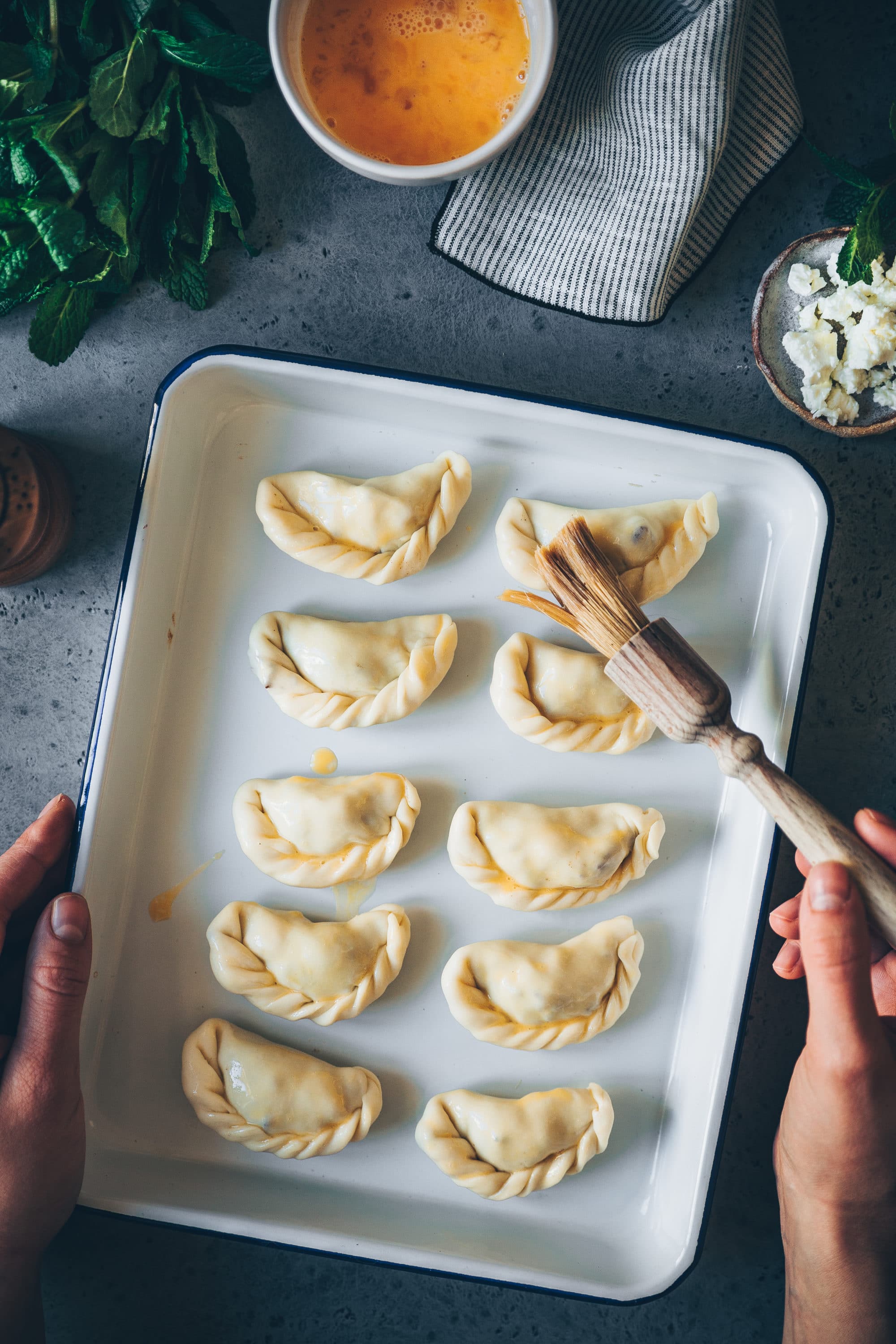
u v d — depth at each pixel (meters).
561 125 0.96
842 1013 0.77
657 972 1.02
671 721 0.86
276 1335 1.03
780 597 1.01
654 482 1.02
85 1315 1.03
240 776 1.01
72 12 0.89
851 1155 0.84
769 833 0.94
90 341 1.04
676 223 0.95
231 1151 1.00
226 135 0.95
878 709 1.05
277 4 0.80
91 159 0.89
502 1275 0.92
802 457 1.04
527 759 1.02
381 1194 1.00
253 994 0.98
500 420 0.97
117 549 1.04
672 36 0.97
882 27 1.02
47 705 1.04
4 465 0.94
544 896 0.99
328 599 1.02
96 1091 0.99
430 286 1.04
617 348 1.04
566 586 0.89
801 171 1.04
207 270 1.03
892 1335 0.89
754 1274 1.04
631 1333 1.04
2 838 1.04
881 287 0.95
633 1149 1.01
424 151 0.86
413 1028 1.01
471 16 0.84
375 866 0.99
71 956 0.87
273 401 1.00
